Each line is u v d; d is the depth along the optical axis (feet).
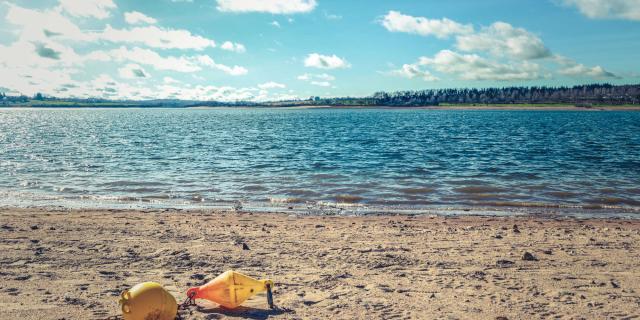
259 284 20.02
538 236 36.19
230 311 19.48
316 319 18.72
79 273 24.71
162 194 58.13
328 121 370.32
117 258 27.94
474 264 27.91
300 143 147.84
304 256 29.30
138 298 16.48
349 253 30.19
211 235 35.09
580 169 84.48
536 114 574.56
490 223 42.83
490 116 504.43
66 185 64.13
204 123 326.85
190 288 20.92
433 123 327.67
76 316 18.25
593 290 23.13
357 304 20.62
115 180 68.59
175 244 31.91
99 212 45.78
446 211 49.34
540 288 23.36
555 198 56.80
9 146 128.57
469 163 93.76
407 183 67.46
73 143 141.59
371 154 112.57
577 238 35.53
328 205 52.26
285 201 54.49
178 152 113.70
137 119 420.36
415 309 20.10
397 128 257.14
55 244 31.24
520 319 19.08
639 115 523.29
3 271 24.79
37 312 18.65
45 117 471.21
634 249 32.04
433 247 32.19
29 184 64.85
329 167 86.22
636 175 76.54
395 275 25.46
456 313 19.66
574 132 216.13
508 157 106.22
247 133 205.36
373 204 53.01
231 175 74.59
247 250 30.60
